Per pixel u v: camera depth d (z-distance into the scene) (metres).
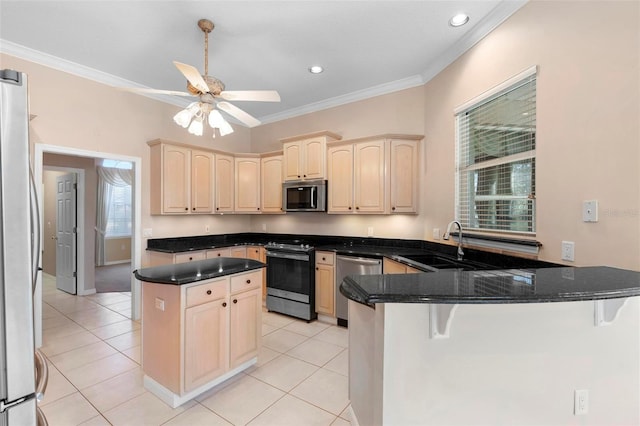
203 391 2.19
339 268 3.48
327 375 2.45
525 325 1.42
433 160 3.32
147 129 3.87
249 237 5.18
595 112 1.64
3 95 0.88
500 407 1.42
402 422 1.36
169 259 3.60
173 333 2.02
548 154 1.93
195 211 4.08
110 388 2.25
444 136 3.12
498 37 2.37
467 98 2.75
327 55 3.03
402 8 2.33
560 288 1.18
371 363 1.52
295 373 2.47
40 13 2.36
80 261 4.73
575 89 1.75
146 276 2.08
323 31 2.62
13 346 0.90
